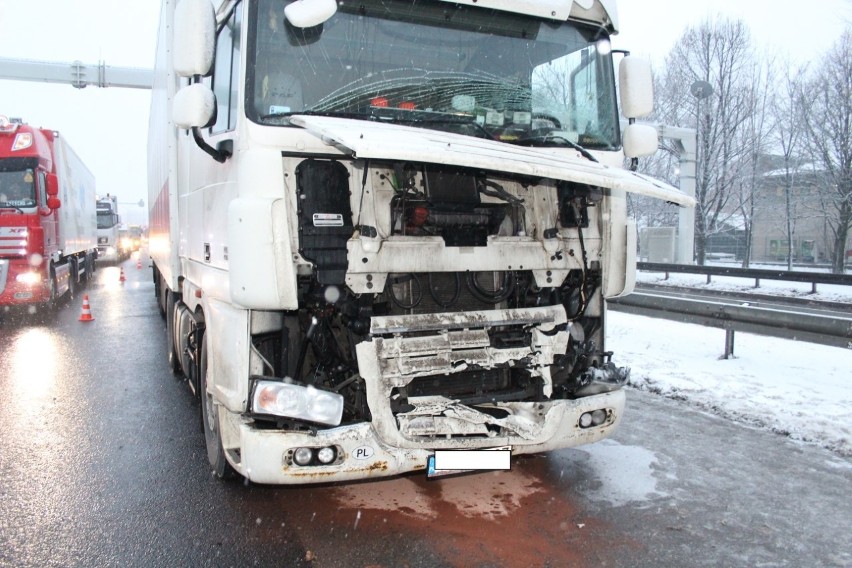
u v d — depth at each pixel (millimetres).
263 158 3242
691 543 3430
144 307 14320
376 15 3678
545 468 4469
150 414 5953
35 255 12703
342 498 4023
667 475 4336
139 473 4492
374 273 3402
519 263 3756
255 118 3332
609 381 3996
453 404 3467
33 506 3955
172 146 6309
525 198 3865
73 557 3342
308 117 3316
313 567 3219
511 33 3984
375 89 3654
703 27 23641
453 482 4246
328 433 3240
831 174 22250
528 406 3648
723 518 3713
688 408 5848
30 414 5969
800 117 22484
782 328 6695
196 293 4832
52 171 13656
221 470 4164
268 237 3172
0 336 10477
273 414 3240
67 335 10555
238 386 3373
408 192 3521
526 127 4004
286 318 3521
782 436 5074
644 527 3607
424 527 3625
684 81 24406
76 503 3994
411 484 4227
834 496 3996
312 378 3512
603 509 3834
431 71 3779
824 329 6211
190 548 3424
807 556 3299
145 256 43000
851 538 3482
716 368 7039
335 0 3547
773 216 27672
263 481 3246
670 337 8953
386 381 3326
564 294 4121
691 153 19953
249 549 3404
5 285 12445
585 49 4215
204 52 3506
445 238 3666
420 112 3746
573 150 4000
